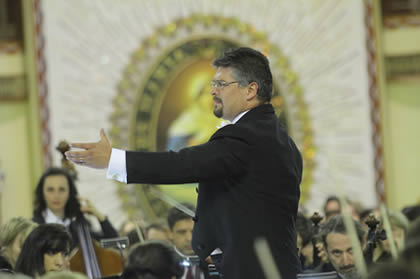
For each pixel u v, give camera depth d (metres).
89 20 22.28
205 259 7.83
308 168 23.02
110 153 7.02
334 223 9.16
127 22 22.52
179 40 22.78
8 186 21.52
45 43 21.78
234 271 7.37
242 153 7.30
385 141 23.02
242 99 7.71
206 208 7.68
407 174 23.19
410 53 23.12
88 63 22.19
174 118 22.69
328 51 23.20
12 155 21.62
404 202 23.17
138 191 22.28
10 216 21.47
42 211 12.84
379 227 9.71
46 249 8.88
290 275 7.41
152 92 22.56
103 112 22.25
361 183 23.02
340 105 23.14
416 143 23.16
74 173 13.17
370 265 8.69
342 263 8.83
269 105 7.84
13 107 21.67
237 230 7.37
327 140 23.14
